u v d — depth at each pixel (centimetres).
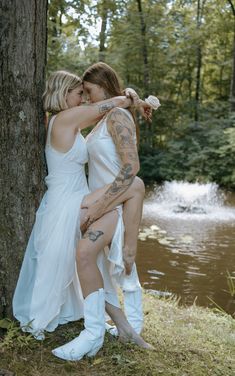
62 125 261
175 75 1883
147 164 1574
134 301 275
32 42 258
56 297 259
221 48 2014
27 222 266
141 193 264
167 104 1791
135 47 1630
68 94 269
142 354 258
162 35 1661
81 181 270
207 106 1842
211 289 514
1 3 250
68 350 245
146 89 1731
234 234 782
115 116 262
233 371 253
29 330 257
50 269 257
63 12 800
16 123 259
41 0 260
